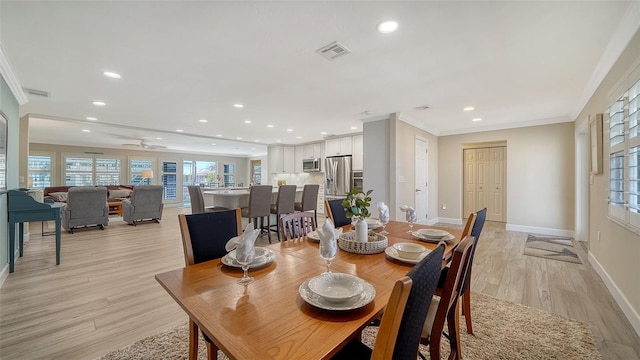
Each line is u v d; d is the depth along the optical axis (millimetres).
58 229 3354
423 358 1472
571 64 2605
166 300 2400
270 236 4828
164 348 1729
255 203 4371
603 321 2059
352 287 1051
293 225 2062
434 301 1519
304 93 3531
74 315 2137
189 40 2199
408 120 4941
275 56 2480
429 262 801
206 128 6047
